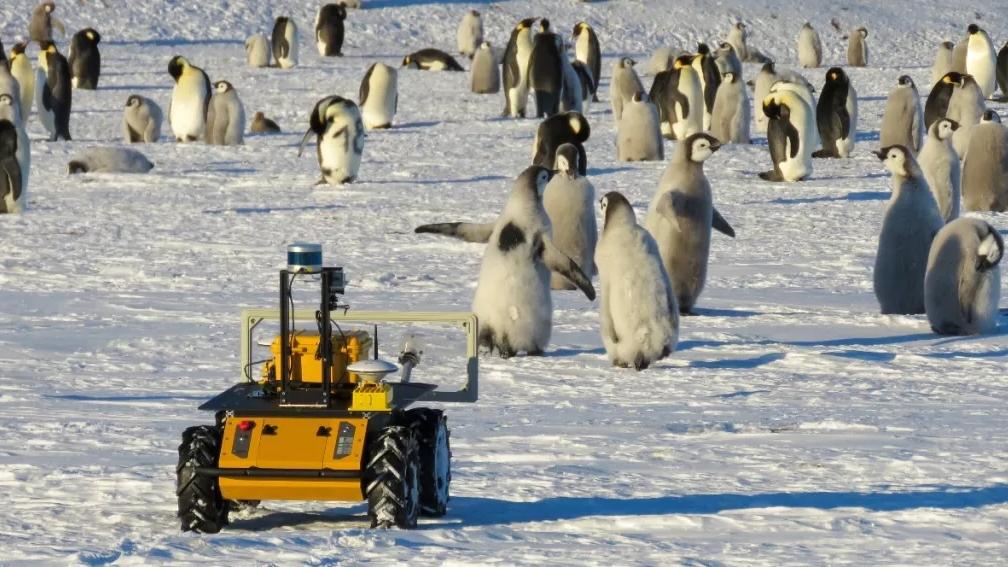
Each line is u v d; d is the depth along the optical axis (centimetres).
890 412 1438
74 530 991
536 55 5462
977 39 6338
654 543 945
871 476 1142
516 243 1761
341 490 960
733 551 926
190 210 3425
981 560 900
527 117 5625
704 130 5644
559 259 1766
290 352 1023
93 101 5791
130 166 4188
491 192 3700
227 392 1034
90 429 1354
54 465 1196
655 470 1173
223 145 4916
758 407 1475
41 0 8050
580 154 3181
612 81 5369
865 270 2592
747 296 2311
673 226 2061
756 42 8538
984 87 6353
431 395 1052
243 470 950
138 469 1169
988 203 3456
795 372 1692
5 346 1847
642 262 1700
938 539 952
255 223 3206
